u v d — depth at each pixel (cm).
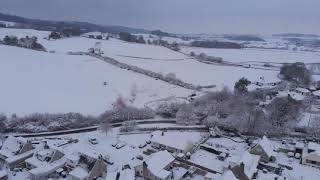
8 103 11594
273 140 9625
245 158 7425
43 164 7600
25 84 13812
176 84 15750
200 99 12594
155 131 9881
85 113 11488
